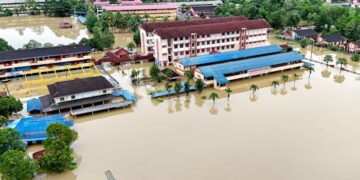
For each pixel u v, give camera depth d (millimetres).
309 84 103625
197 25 132250
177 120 81188
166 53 123312
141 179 58844
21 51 112500
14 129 65625
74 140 68188
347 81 105625
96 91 87688
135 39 153625
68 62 118312
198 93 98438
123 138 73000
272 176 59156
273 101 91000
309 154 65562
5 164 53656
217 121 80062
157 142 71000
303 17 197750
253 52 123062
